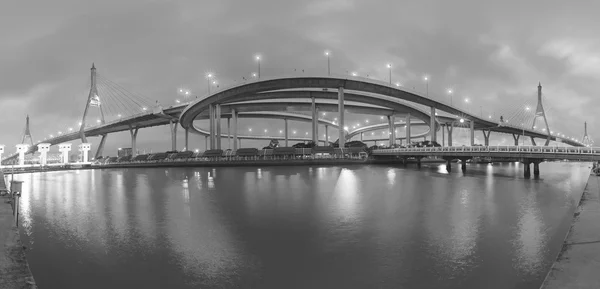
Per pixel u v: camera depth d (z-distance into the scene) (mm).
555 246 16875
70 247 17406
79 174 74875
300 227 20953
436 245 17109
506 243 17375
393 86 104500
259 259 15461
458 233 19266
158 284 12969
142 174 69375
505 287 12375
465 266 14352
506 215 24000
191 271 14156
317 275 13625
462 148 57812
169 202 30828
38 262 15344
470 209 26281
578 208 15812
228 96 103750
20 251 11094
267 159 83000
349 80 98312
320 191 36781
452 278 13195
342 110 100188
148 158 113500
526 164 49906
